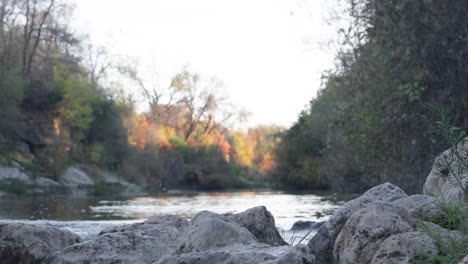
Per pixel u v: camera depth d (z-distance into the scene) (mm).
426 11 11516
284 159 46188
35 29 38250
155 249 5254
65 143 36188
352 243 4488
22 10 37188
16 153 30672
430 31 11555
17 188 26031
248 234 4547
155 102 61812
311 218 13023
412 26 11711
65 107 37781
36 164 31250
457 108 10852
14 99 31297
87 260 4941
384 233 4363
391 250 3984
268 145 83312
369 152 14312
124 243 5258
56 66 40656
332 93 22359
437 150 11836
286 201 22922
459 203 4676
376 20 12578
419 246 3922
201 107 62750
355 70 14000
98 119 41375
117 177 39000
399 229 4375
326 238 5746
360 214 4668
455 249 3771
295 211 15953
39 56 38688
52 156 33625
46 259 5094
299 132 42812
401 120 12453
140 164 43969
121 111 48250
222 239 4469
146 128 51406
